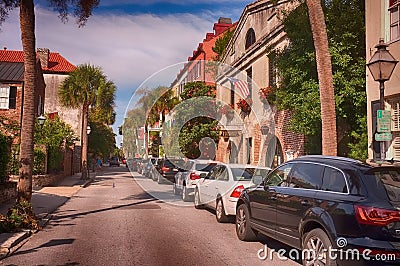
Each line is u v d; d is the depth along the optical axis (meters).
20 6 10.34
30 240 8.91
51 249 8.06
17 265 6.91
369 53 11.45
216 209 11.48
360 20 12.74
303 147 16.20
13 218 9.69
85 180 28.44
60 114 44.66
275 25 19.39
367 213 5.38
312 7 10.23
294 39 14.07
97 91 29.80
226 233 9.76
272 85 18.59
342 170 6.16
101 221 11.39
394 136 10.65
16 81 27.31
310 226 6.36
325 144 9.91
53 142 25.67
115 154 67.75
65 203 15.59
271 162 18.97
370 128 11.33
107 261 7.18
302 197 6.64
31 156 10.48
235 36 25.86
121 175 36.84
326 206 5.99
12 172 19.30
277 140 18.95
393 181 5.75
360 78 12.66
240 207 9.06
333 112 9.95
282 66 14.33
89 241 8.80
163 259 7.33
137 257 7.45
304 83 13.41
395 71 10.46
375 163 6.11
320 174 6.60
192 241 8.85
